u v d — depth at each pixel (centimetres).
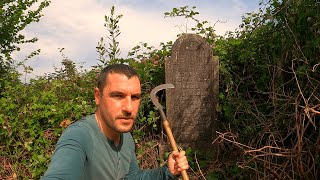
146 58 245
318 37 169
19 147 208
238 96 214
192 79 221
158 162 211
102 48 229
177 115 221
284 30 191
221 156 209
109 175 91
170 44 245
